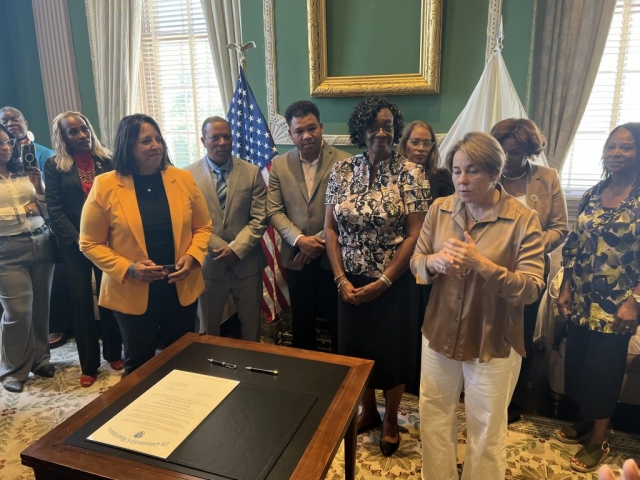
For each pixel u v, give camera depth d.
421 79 2.75
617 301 1.71
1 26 3.63
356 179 1.79
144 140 1.73
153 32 3.57
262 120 2.77
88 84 3.62
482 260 1.29
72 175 2.34
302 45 2.92
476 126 2.56
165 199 1.85
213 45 3.21
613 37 2.70
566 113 2.72
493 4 2.56
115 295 1.83
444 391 1.55
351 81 2.86
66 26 3.51
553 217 1.95
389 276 1.72
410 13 2.71
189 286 1.92
